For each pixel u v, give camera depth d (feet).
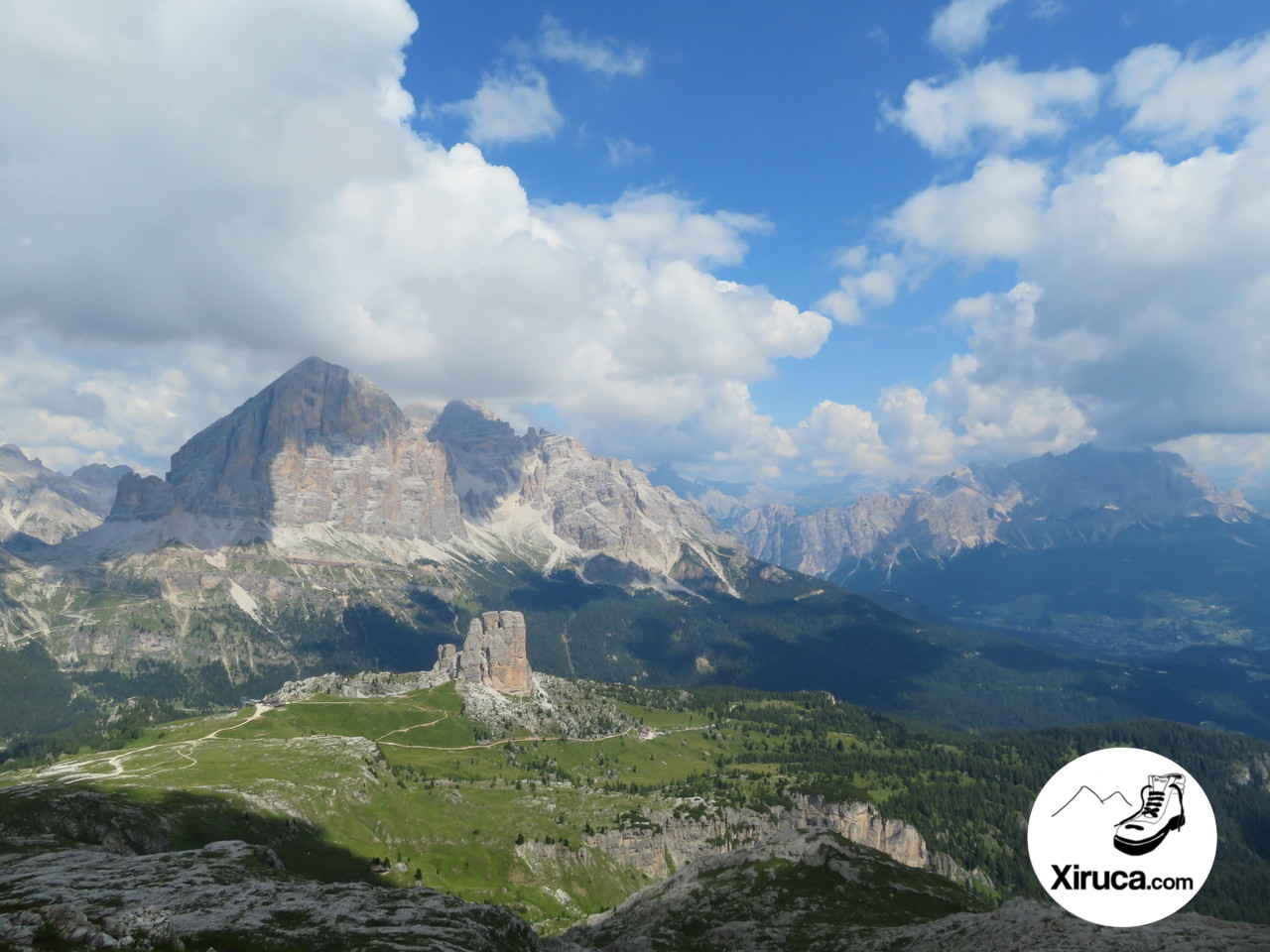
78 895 267.39
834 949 334.65
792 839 497.05
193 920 227.81
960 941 286.25
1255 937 225.56
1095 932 252.42
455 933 240.53
